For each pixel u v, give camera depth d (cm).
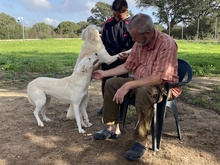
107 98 313
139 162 293
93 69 391
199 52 1809
